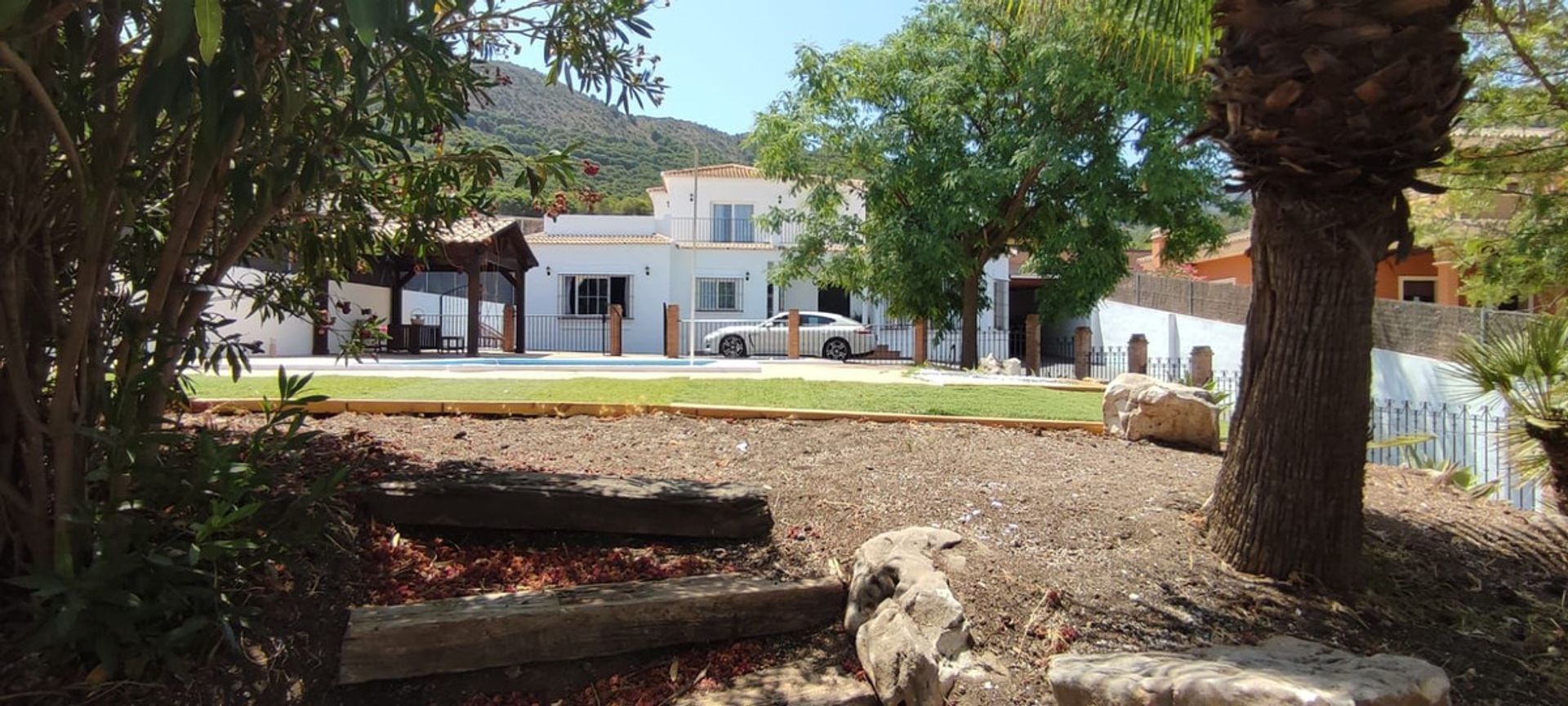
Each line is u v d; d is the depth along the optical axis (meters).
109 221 2.71
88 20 2.47
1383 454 9.58
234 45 2.16
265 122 2.50
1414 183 3.10
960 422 6.52
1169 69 5.18
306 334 17.38
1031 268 15.96
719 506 3.86
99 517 2.64
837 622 3.43
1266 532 3.37
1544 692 2.75
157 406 2.99
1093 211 14.40
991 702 2.67
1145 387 6.22
